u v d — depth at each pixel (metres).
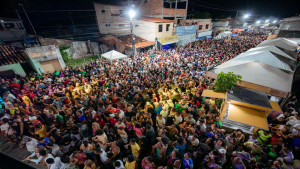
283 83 6.90
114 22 28.09
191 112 6.58
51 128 5.73
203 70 13.04
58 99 7.90
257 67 7.57
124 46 23.67
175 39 25.17
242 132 6.06
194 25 28.14
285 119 6.45
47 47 15.16
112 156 4.58
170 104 7.52
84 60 21.62
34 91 9.14
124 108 7.17
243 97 6.37
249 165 4.64
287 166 4.39
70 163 4.27
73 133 5.37
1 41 20.75
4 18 21.30
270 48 9.83
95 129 5.58
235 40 28.67
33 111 6.71
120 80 10.97
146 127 5.26
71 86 9.70
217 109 7.02
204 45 24.84
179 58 17.84
